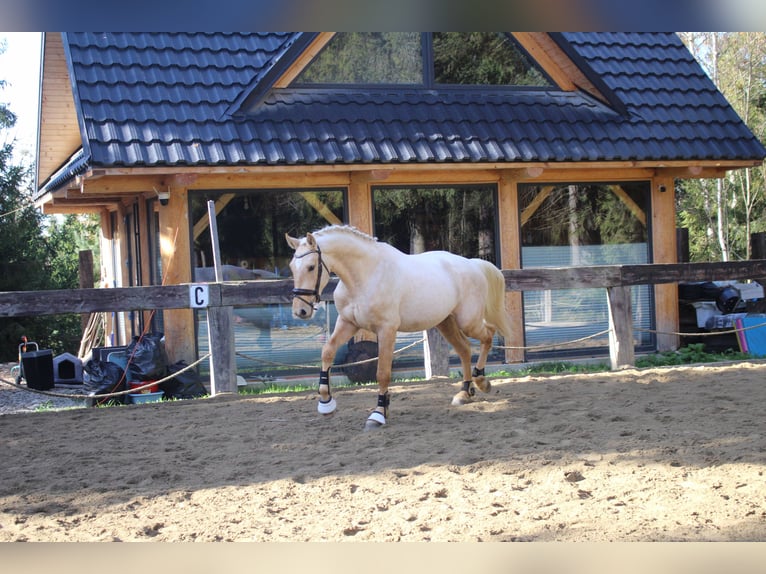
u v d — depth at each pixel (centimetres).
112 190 1085
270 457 617
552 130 1233
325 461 597
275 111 1169
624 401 772
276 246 1166
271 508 494
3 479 579
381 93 1250
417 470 558
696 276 1045
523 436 645
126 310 875
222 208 1141
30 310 847
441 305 733
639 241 1309
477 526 446
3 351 2156
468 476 541
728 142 1284
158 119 1106
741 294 1353
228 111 1146
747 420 665
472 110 1248
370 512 479
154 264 1280
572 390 848
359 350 1141
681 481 510
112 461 619
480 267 795
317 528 455
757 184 2781
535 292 1270
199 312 1134
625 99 1323
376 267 695
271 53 1273
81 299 861
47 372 1152
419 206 1220
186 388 1048
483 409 759
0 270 2212
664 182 1301
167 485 555
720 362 1040
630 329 1023
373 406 802
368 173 1166
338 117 1180
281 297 915
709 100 1366
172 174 1063
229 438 684
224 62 1234
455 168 1153
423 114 1220
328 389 731
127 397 1022
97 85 1136
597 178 1273
